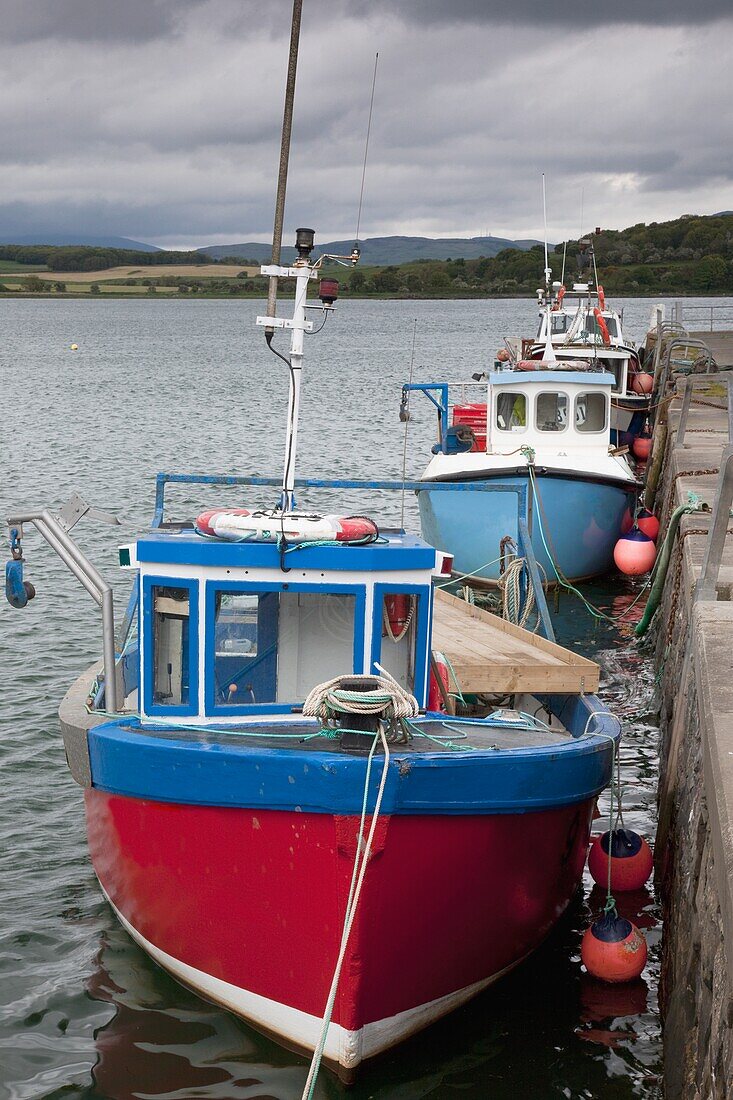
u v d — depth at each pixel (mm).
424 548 7742
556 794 7465
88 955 8391
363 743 6879
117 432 39875
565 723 9641
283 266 8109
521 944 8156
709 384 25422
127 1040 7441
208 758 6973
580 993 8078
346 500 26984
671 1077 6477
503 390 20062
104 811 7977
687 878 7117
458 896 7293
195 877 7398
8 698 13266
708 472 15430
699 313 118562
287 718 7633
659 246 147875
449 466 19453
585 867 9906
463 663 9211
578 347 25641
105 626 8062
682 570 12094
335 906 6855
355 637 7684
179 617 7613
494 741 7527
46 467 31375
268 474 30812
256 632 7676
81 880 9469
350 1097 7008
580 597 19047
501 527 18516
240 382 63188
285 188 8039
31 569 19281
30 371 74000
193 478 10945
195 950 7688
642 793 11359
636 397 26781
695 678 8164
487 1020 7773
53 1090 6957
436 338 110875
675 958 7215
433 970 7410
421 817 6887
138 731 7570
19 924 8773
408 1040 7523
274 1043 7461
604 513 19125
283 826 6891
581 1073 7195
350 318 170000
